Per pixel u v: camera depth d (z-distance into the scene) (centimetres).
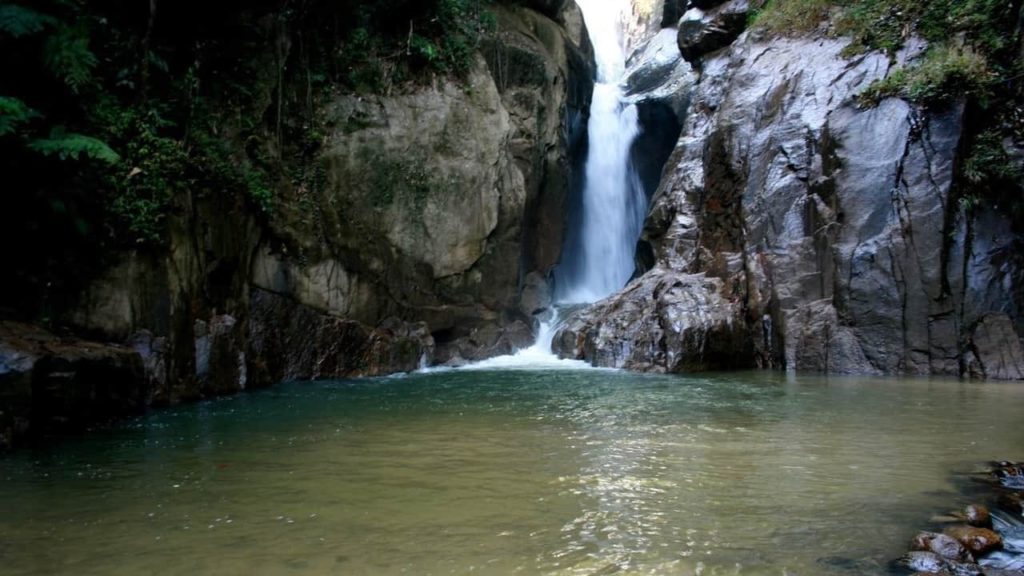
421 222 1515
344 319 1330
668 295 1456
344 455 633
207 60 1219
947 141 1298
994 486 521
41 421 711
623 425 775
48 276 841
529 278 1881
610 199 2427
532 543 404
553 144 1964
